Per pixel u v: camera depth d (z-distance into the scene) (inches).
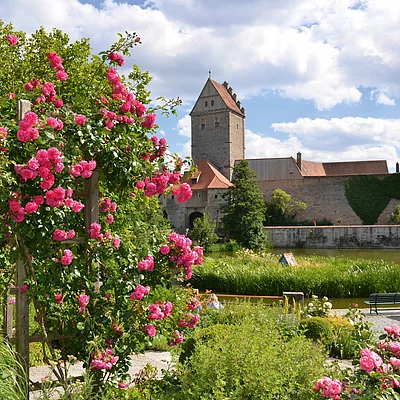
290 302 508.1
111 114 176.4
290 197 2440.9
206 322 337.4
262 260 992.9
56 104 174.7
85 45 395.9
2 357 147.8
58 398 173.8
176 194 190.1
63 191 151.6
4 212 152.6
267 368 164.9
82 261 166.4
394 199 2405.3
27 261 161.5
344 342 330.3
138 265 168.1
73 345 170.7
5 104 171.8
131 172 184.2
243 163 1857.8
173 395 165.9
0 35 376.5
